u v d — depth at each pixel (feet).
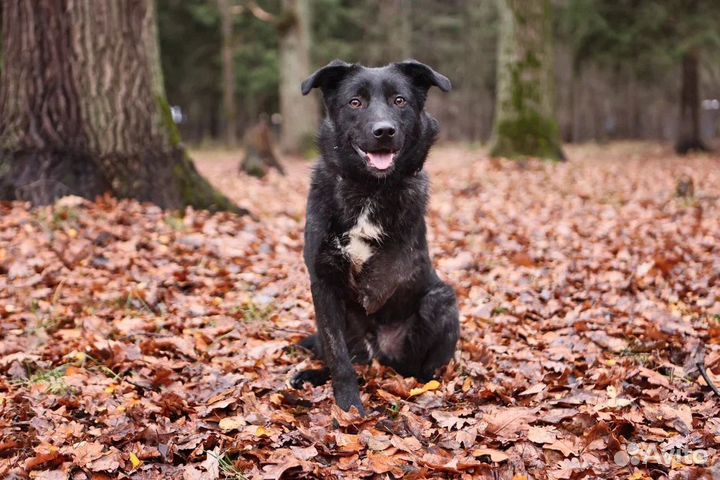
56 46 25.67
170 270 20.20
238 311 17.71
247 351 15.19
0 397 12.49
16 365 13.94
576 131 133.59
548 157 54.44
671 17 66.03
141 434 11.00
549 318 17.58
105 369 13.88
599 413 11.40
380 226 12.86
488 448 10.86
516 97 55.01
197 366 14.20
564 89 116.16
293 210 31.86
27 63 25.76
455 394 13.10
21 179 25.43
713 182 42.63
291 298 18.90
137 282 19.44
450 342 13.89
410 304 13.75
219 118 147.95
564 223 28.19
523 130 55.06
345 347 12.81
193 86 126.41
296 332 16.46
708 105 129.80
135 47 26.32
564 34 79.30
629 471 10.14
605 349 15.17
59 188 25.27
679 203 32.42
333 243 12.83
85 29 25.55
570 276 20.47
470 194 38.24
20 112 25.93
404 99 13.20
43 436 11.05
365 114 12.73
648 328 15.58
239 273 20.92
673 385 12.95
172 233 23.57
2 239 21.65
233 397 12.44
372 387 13.35
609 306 17.93
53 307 17.34
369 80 13.10
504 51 55.47
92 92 25.73
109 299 18.02
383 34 137.80
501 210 32.22
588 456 10.50
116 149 25.98
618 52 69.21
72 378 13.32
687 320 16.53
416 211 13.32
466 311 17.88
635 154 75.87
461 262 22.22
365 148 12.48
